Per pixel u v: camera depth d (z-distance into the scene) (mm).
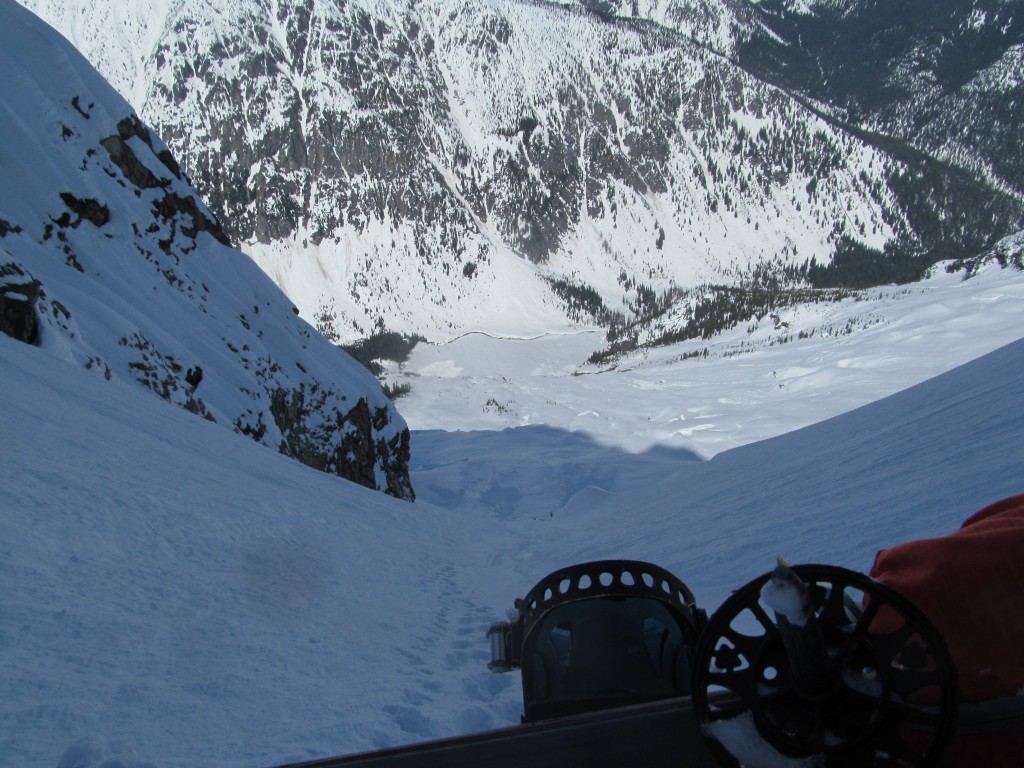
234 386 21672
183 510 8266
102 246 21531
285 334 27875
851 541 6188
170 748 3467
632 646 2713
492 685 5574
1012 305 94625
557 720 1750
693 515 11727
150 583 5875
